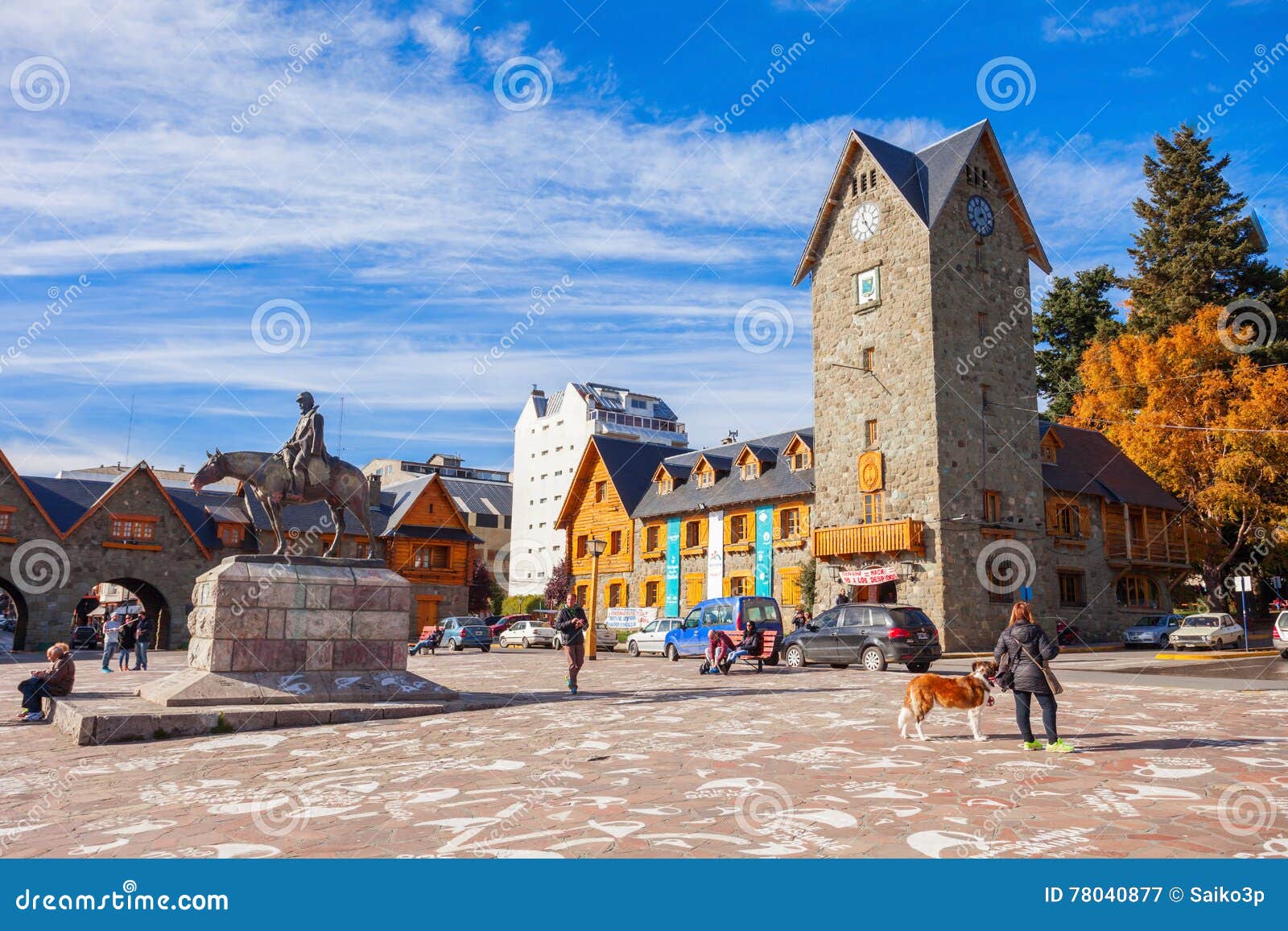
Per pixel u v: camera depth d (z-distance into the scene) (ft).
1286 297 176.86
